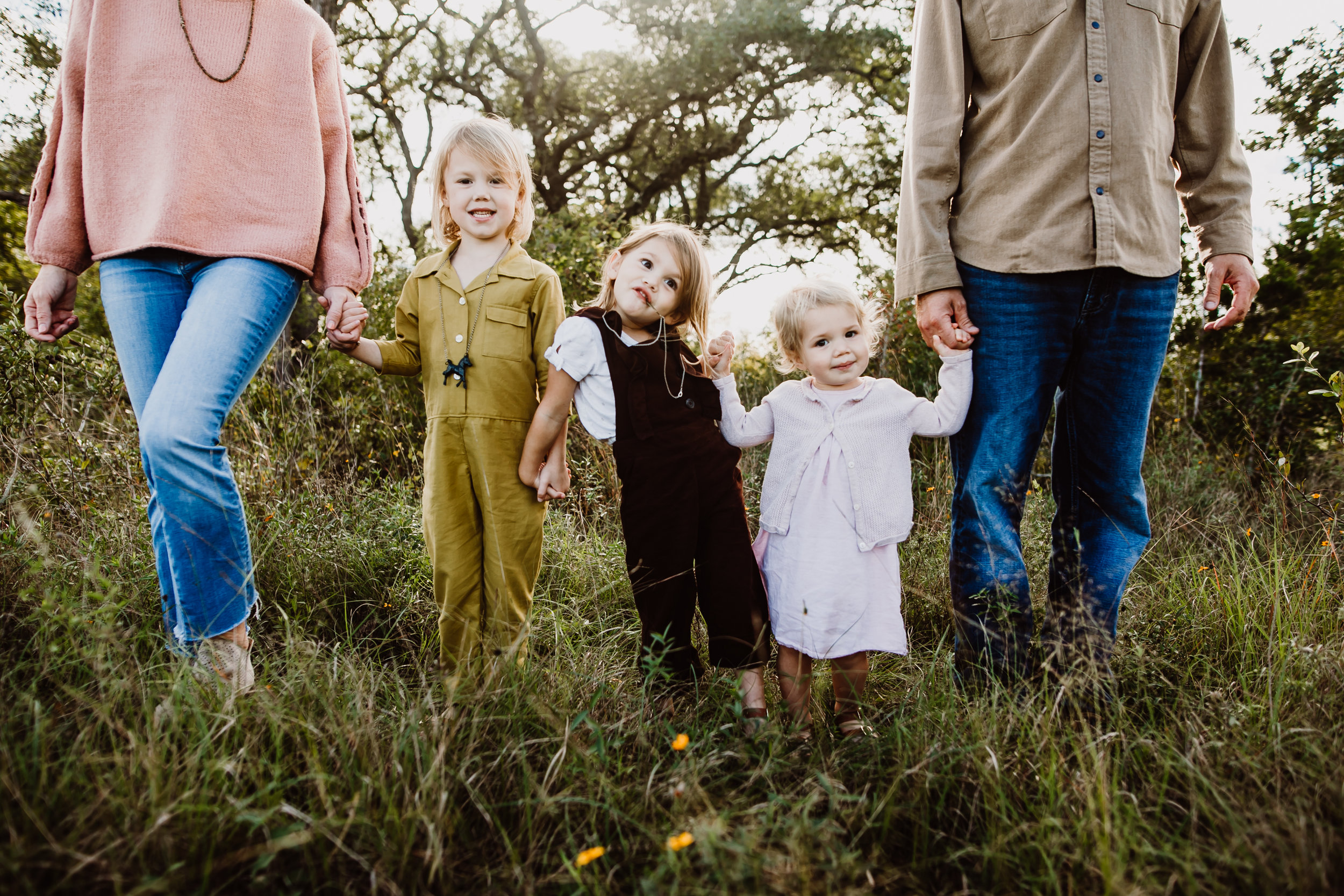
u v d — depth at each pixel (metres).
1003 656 1.87
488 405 1.98
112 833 1.19
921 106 1.94
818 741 1.78
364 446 4.14
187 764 1.33
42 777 1.24
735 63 12.15
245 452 3.23
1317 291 4.29
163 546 1.84
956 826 1.42
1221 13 1.92
